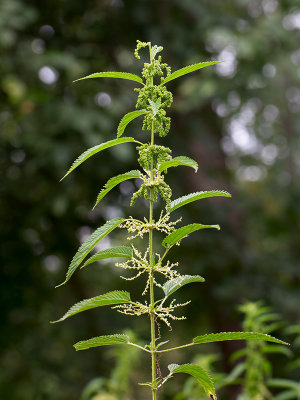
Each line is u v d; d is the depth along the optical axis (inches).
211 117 257.3
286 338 204.5
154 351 46.5
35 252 212.2
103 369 230.2
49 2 204.7
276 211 253.9
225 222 220.5
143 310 46.8
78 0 209.6
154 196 46.7
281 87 373.4
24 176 194.2
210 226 45.3
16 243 207.3
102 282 263.7
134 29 219.8
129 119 47.7
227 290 200.2
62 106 182.1
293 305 201.2
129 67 206.2
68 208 203.0
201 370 47.3
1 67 183.6
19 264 209.5
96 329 239.0
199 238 208.5
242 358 213.3
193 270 206.8
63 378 223.8
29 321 220.5
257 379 90.3
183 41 213.0
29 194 198.2
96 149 45.5
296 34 232.7
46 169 189.2
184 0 212.7
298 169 379.6
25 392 216.8
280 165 354.9
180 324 240.2
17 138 185.2
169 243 46.8
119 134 48.3
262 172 356.2
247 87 225.5
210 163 240.2
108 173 194.1
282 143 382.6
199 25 212.4
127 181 205.6
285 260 222.7
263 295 203.0
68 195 190.1
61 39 210.4
